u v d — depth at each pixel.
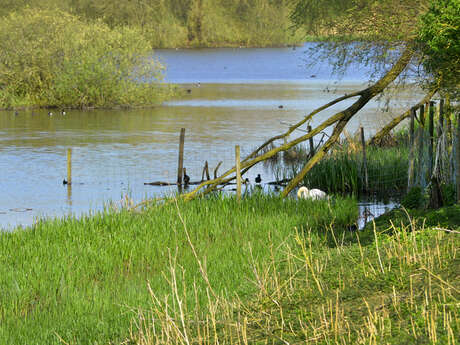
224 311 16.58
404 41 33.81
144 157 53.38
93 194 40.56
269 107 91.06
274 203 32.56
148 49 94.75
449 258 18.23
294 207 32.47
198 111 86.69
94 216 29.64
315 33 37.19
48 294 20.19
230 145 59.53
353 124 71.25
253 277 20.59
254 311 16.95
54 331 17.22
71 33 93.88
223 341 14.97
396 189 41.22
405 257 19.25
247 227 27.91
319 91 116.31
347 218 30.81
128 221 28.67
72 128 70.31
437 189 29.59
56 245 25.20
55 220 29.33
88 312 18.69
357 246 22.62
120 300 19.42
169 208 31.11
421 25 27.27
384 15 33.09
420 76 34.44
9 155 53.97
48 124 73.94
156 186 43.28
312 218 29.92
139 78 94.19
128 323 17.47
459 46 25.59
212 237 26.98
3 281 21.33
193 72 172.25
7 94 92.44
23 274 21.77
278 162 53.22
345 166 41.50
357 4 34.28
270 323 15.81
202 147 58.25
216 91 118.69
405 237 20.83
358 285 17.53
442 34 25.48
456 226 22.61
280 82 140.25
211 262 22.89
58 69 92.50
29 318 18.38
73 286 20.94
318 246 24.12
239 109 88.62
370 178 41.19
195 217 29.34
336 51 36.69
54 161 51.47
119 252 24.64
